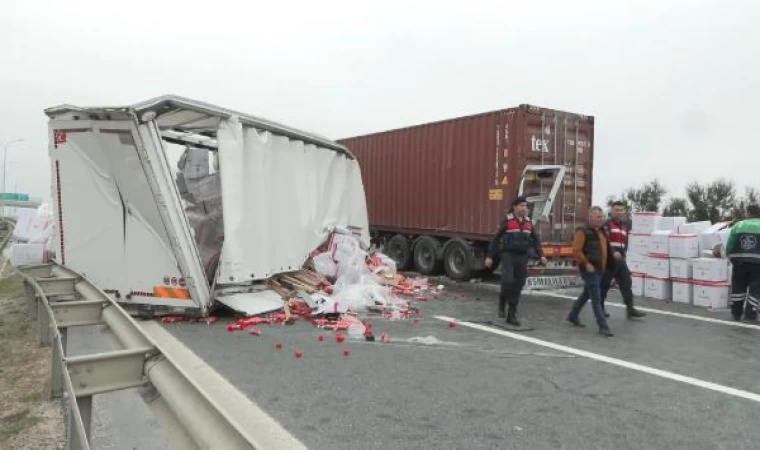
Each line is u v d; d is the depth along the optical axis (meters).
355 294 9.09
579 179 12.33
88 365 2.61
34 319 8.07
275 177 9.18
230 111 8.19
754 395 5.12
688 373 5.81
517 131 11.45
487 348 6.71
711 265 9.87
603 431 4.23
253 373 5.43
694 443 4.05
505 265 8.23
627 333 7.76
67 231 7.76
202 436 1.94
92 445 3.73
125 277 7.65
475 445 3.93
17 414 4.42
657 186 40.06
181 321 7.66
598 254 7.72
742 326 8.32
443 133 13.47
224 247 7.84
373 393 4.94
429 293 11.20
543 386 5.27
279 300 8.59
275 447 3.80
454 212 13.11
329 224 10.93
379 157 15.63
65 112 7.41
